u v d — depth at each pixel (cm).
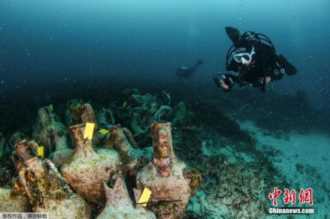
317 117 1013
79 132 348
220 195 507
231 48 473
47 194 312
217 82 452
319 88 1473
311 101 1256
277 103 1081
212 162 579
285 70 485
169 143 351
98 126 467
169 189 346
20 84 1191
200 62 1337
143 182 351
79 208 323
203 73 1577
